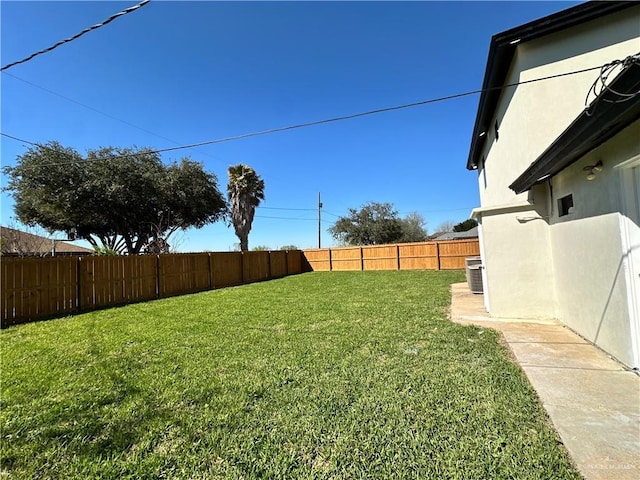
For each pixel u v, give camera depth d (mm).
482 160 11391
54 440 2324
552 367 3277
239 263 15039
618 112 2357
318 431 2285
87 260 8852
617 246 3258
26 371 3791
